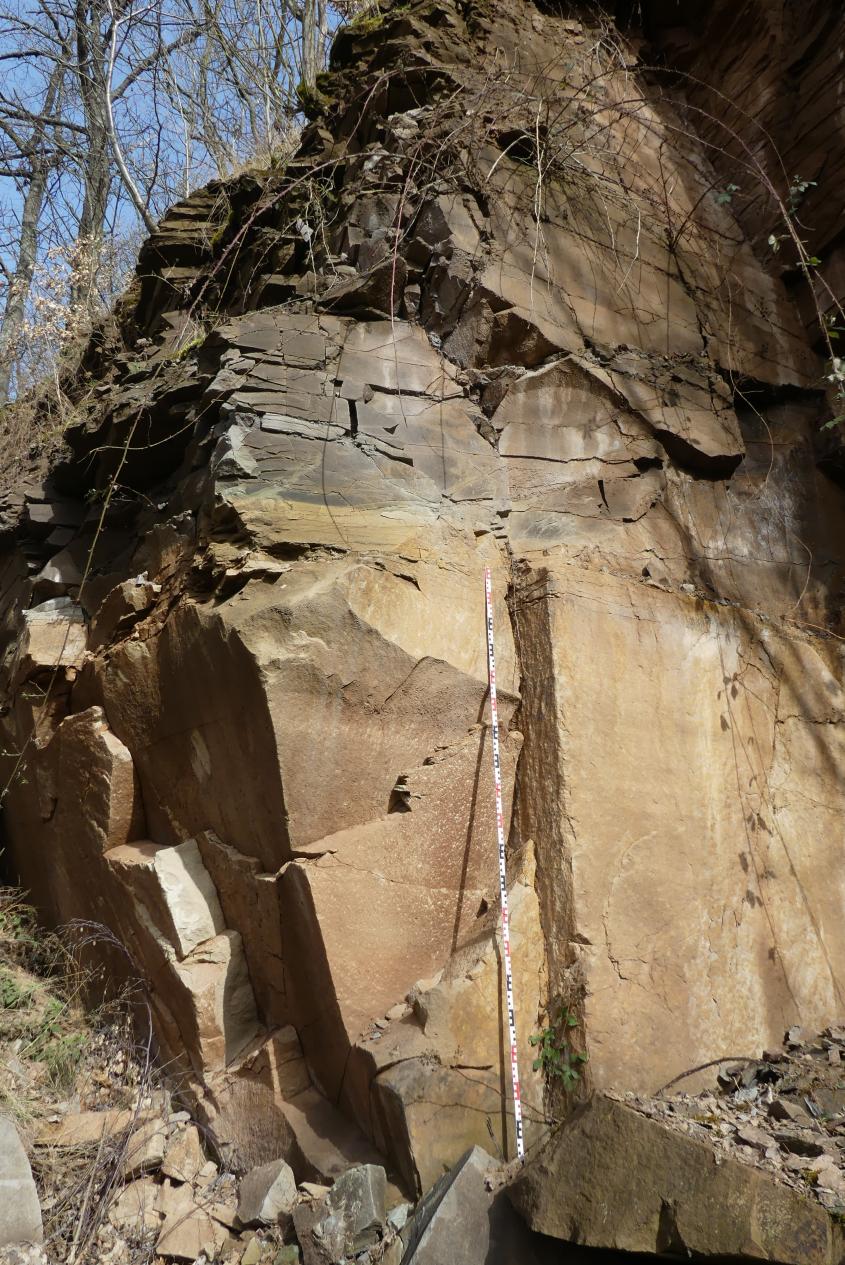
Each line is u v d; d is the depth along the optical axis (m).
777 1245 2.40
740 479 4.54
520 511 3.98
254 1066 3.48
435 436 3.96
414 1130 2.95
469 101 4.36
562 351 4.16
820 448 4.71
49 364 7.95
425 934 3.37
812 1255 2.36
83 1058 3.96
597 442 4.18
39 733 4.61
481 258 4.13
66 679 4.52
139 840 4.18
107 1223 3.19
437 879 3.44
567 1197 2.72
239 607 3.37
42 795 4.64
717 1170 2.54
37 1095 3.75
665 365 4.43
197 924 3.67
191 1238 3.10
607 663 3.69
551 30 4.95
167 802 4.02
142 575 4.09
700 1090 3.35
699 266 4.78
